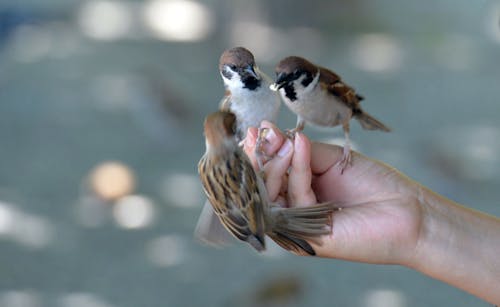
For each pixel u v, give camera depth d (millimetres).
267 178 3631
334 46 19719
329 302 8328
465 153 12312
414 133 13562
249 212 3438
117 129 13898
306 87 4512
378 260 3590
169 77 16844
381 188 3738
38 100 15609
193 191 11250
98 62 18703
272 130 3615
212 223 3871
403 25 22141
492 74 17672
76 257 9352
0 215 10414
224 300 8352
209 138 3572
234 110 4340
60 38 21109
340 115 4727
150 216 10430
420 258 3576
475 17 23562
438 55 19328
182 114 13227
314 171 3840
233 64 4289
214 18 20375
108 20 23609
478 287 3545
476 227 3629
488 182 11141
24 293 8453
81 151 12797
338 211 3635
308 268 9234
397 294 8562
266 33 20344
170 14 24500
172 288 8648
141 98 13422
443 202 3701
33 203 10805
